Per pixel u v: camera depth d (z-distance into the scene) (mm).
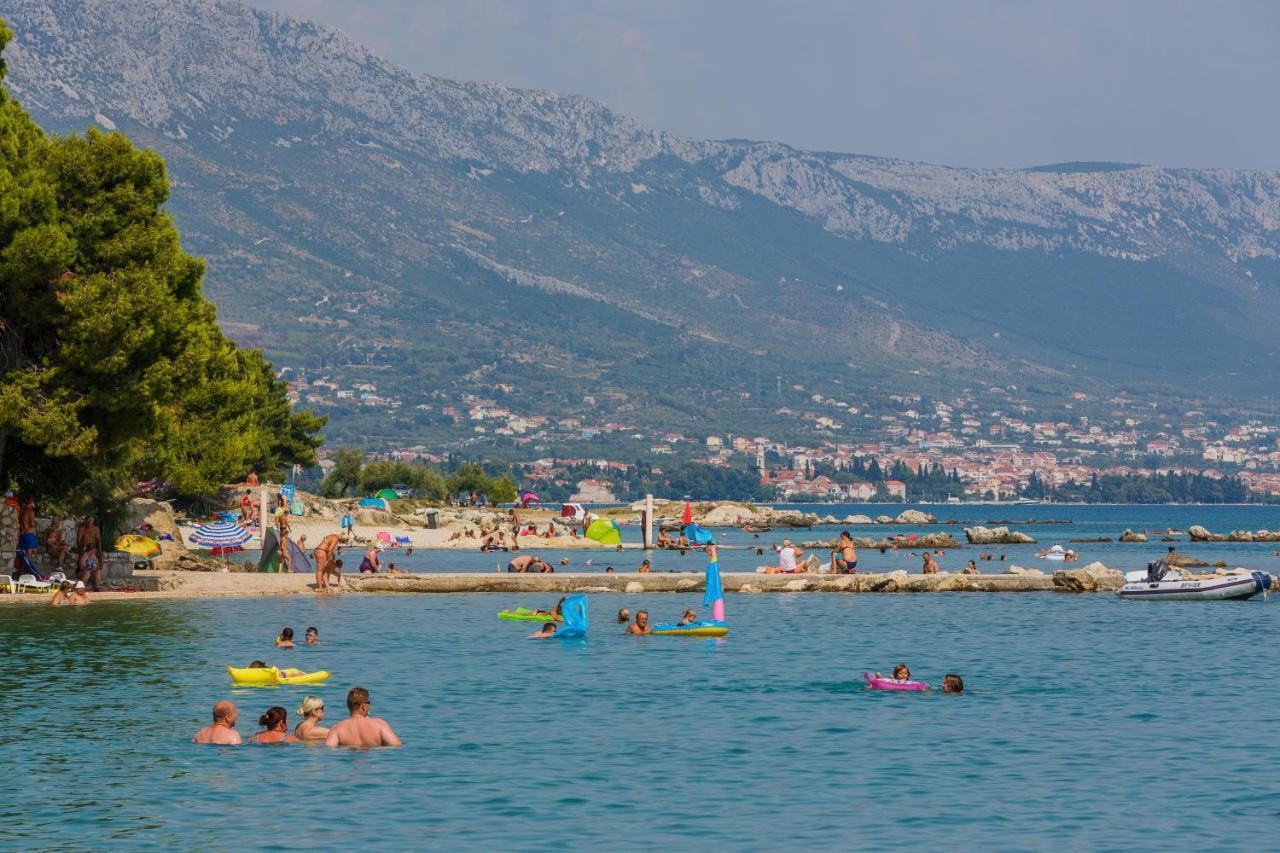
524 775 46531
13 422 98000
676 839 39156
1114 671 71688
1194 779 46531
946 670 72062
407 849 37938
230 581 116812
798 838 39344
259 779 45562
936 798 43875
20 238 95062
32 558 106938
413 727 54688
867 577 122750
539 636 84375
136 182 104688
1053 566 184500
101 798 42938
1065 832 40094
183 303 105812
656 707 59750
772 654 77500
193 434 151125
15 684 63469
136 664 69750
